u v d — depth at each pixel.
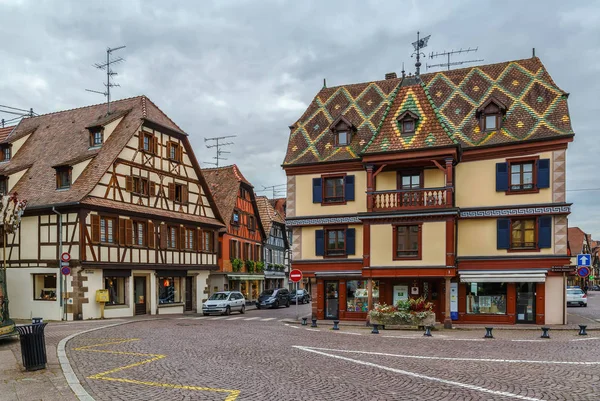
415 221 23.52
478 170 24.72
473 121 25.81
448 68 30.81
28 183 29.23
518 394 9.30
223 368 11.78
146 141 31.52
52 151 31.31
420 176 24.94
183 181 34.81
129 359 12.98
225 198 44.59
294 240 27.84
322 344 16.17
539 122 24.20
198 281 36.03
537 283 23.84
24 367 11.29
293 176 28.05
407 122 24.59
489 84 27.17
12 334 15.92
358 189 26.75
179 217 33.62
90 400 8.71
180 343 16.17
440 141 23.39
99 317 27.00
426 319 21.67
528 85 26.02
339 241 27.16
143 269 30.14
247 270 46.62
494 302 24.44
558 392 9.45
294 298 46.25
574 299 40.44
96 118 32.53
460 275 24.19
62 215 26.69
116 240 28.28
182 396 9.12
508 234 24.08
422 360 12.95
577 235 87.81
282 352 14.28
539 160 23.59
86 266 26.06
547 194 23.47
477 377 10.77
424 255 23.22
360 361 12.75
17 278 27.91
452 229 22.97
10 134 35.59
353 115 28.95
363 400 8.88
